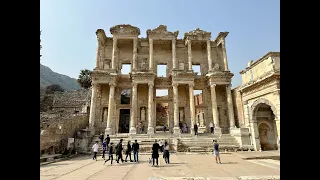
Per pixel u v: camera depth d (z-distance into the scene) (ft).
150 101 108.37
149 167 52.31
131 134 99.55
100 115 115.55
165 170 47.91
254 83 72.43
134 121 105.60
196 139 94.53
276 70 61.52
